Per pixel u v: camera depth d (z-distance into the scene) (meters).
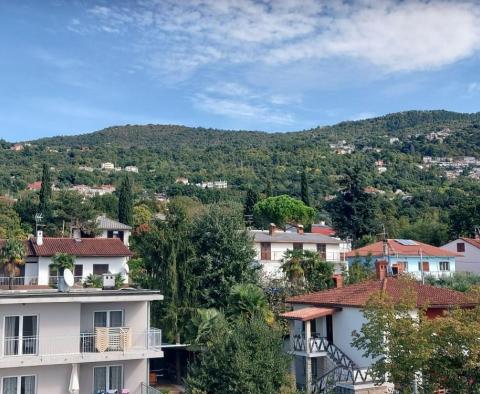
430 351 23.36
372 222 98.12
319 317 37.41
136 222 96.38
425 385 24.28
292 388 28.97
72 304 28.08
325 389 32.50
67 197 86.00
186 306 40.94
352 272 55.47
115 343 28.36
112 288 32.31
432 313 33.69
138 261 61.19
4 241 54.91
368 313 26.09
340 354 35.16
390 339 24.86
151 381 38.75
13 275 51.03
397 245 71.62
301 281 49.91
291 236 71.81
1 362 25.64
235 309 38.09
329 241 71.75
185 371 40.34
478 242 73.88
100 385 28.78
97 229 81.12
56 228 84.31
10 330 26.80
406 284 35.91
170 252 41.84
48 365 27.33
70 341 27.58
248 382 27.44
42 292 28.06
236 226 46.53
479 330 22.70
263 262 65.69
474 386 23.58
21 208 94.94
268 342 29.08
